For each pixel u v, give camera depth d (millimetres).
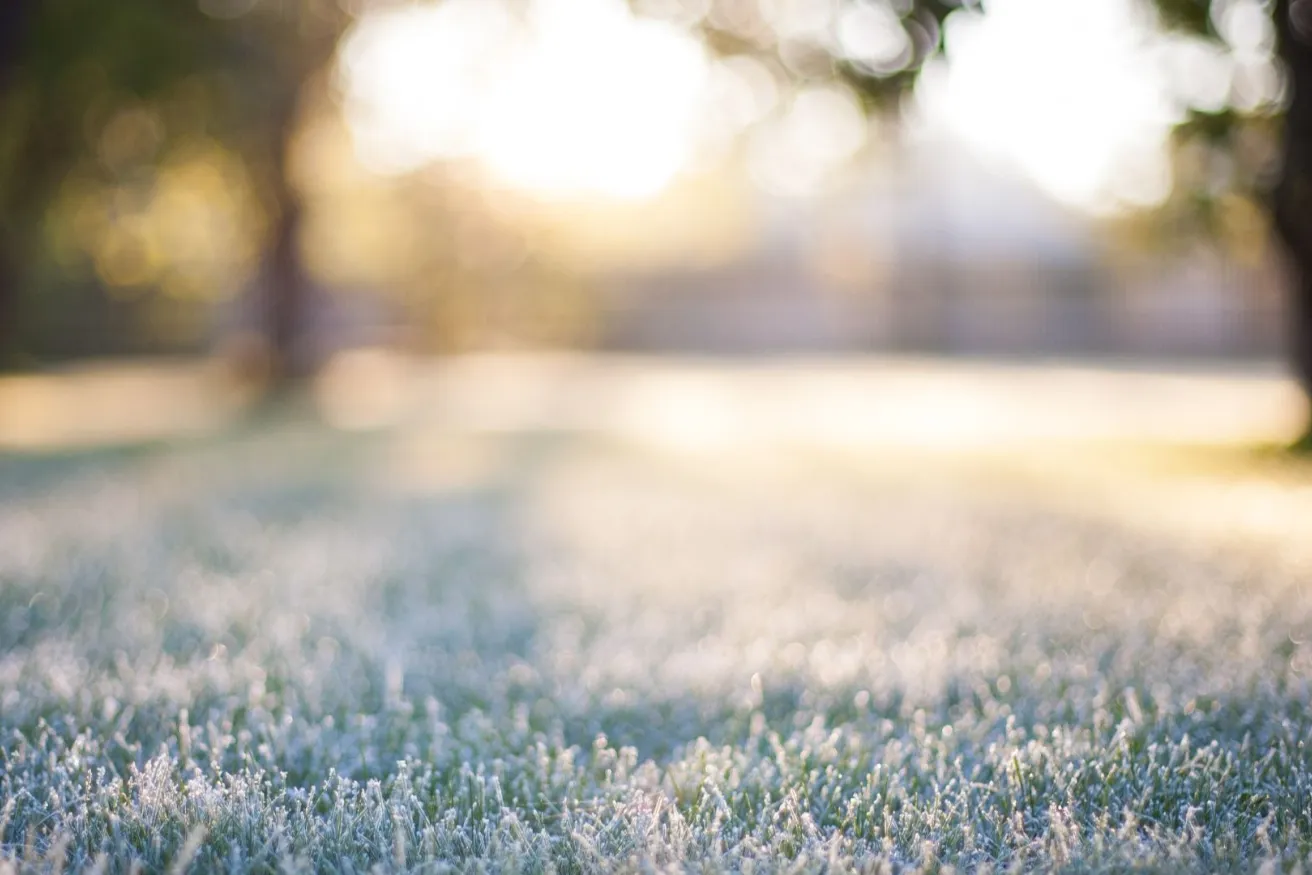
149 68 15750
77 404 23328
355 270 38938
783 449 13898
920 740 3234
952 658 4258
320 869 2326
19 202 16625
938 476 11031
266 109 17781
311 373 21266
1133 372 31312
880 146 11539
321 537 7629
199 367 38062
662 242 44625
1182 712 3426
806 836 2516
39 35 14742
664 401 23094
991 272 41906
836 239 43531
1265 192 12188
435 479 10992
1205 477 9961
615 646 4617
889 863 2291
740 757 3070
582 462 12531
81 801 2645
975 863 2361
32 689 3744
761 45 11164
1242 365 34500
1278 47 11195
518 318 43344
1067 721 3453
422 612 5316
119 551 7016
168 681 3869
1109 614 4992
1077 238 40469
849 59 10438
